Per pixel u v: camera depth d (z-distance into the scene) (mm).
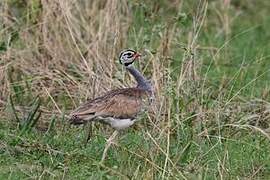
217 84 15469
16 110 14281
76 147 12977
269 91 14992
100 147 12734
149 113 13664
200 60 14898
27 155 12586
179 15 15695
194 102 13844
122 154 12336
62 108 14492
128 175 11617
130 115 12500
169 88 13648
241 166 12445
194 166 12008
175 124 13281
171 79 14117
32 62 15492
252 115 13914
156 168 11734
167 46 15445
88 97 14250
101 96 12922
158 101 13664
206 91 14344
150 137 12070
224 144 13141
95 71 15109
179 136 12758
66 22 15406
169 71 13914
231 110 14023
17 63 15305
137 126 13648
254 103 14445
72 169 12039
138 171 11766
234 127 13500
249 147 12984
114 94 12516
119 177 11578
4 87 14648
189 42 15305
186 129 13172
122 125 12508
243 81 15406
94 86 14219
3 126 13781
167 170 11766
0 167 12141
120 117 12422
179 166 12172
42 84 14797
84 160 12367
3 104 14398
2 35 15422
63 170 11992
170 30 16031
